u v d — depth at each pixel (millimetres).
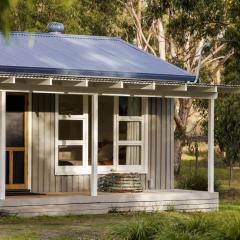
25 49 18156
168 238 10641
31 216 15688
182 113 33688
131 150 18812
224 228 11031
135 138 18875
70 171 17922
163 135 19297
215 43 33344
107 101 18500
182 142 33344
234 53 31078
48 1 31656
